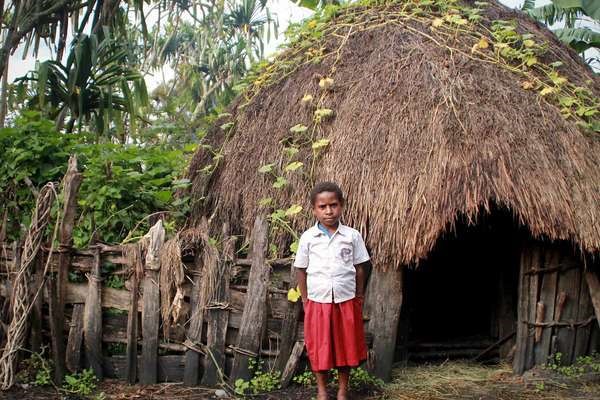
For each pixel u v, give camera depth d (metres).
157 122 12.41
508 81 4.88
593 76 5.71
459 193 4.11
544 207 4.12
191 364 4.06
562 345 4.62
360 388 4.07
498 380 4.51
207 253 4.12
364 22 5.73
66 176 4.10
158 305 4.08
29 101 10.48
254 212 5.02
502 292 5.22
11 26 10.13
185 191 5.89
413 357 5.04
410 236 4.11
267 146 5.26
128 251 4.10
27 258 3.98
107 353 4.18
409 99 4.73
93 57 10.04
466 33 5.32
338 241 3.62
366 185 4.43
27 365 4.07
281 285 4.16
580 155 4.50
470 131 4.39
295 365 4.04
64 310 4.10
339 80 5.24
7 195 5.69
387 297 4.27
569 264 4.61
